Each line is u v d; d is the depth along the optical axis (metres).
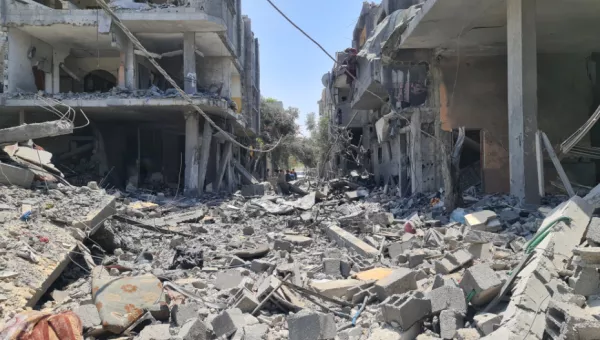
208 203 20.00
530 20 11.77
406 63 18.31
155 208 16.84
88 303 5.96
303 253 10.45
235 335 5.14
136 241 11.27
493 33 15.55
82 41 22.58
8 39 20.42
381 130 22.84
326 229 12.92
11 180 9.82
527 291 4.62
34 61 21.94
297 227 14.48
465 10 13.52
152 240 11.82
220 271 8.30
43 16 20.19
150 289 6.02
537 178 11.59
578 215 5.74
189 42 22.03
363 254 9.41
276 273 7.57
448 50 17.42
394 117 20.55
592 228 5.15
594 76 17.42
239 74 31.31
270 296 6.30
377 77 19.23
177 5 22.39
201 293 7.05
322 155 45.91
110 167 25.31
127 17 20.41
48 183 10.58
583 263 4.72
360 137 35.94
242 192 25.70
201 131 24.31
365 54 20.09
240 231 13.95
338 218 15.08
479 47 17.09
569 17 13.73
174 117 24.19
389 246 9.50
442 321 4.79
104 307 5.48
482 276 5.22
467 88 17.69
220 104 21.14
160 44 23.92
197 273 8.50
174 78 26.00
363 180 28.69
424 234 10.43
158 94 20.67
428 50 18.08
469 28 15.06
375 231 11.66
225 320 5.30
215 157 25.75
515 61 12.00
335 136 34.06
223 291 7.00
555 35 15.45
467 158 19.59
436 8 13.36
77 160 24.72
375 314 5.61
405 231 11.41
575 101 17.42
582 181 15.85
